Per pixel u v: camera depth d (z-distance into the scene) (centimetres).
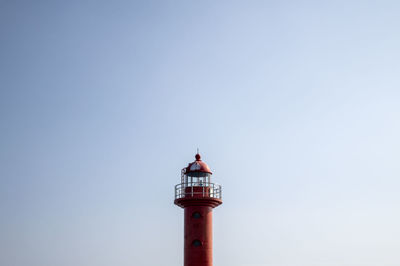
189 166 5969
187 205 5819
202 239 5694
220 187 5991
